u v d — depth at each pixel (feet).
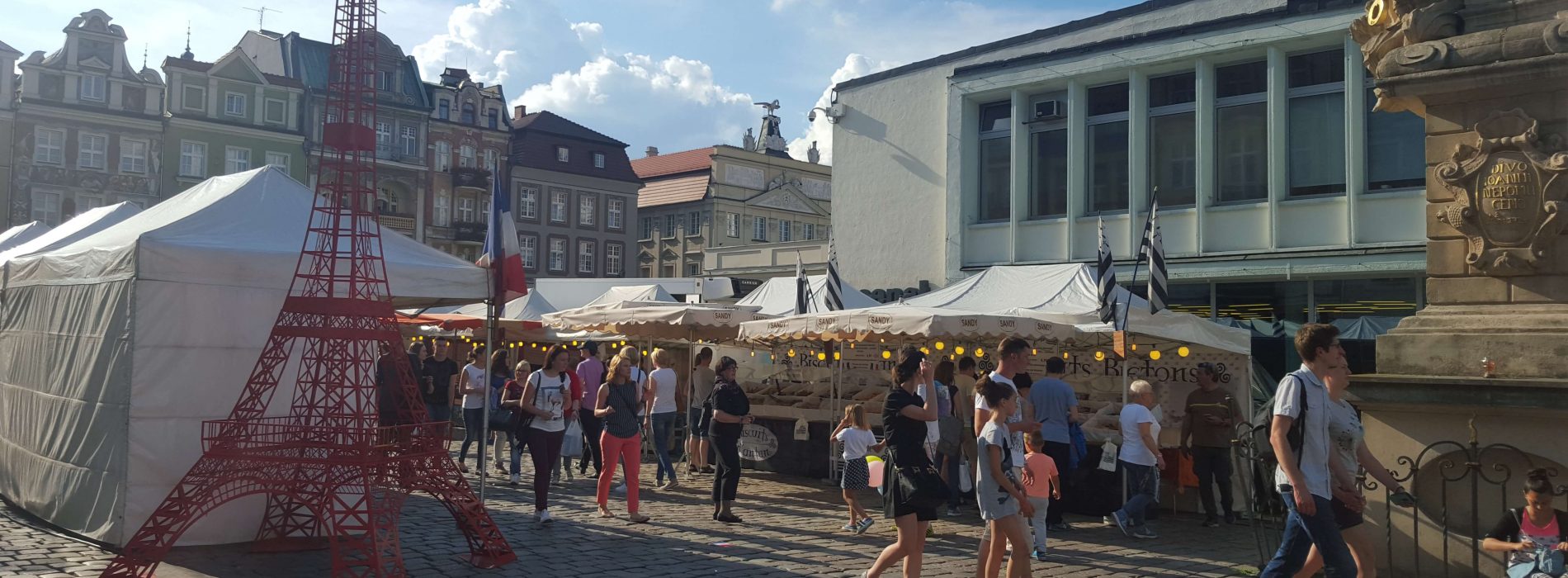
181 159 158.61
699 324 45.62
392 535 23.97
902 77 81.05
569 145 202.90
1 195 147.84
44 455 30.89
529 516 34.94
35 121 149.69
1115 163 69.56
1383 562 23.95
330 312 25.40
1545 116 23.38
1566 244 22.97
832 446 46.44
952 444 36.35
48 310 32.19
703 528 33.22
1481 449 22.16
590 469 50.57
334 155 26.63
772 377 58.08
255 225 29.86
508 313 71.67
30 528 29.84
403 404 28.12
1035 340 42.78
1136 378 44.47
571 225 201.57
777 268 100.89
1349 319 60.23
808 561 28.27
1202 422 37.06
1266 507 28.35
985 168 76.02
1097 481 37.88
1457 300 24.43
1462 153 24.17
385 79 180.24
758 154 222.28
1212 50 63.98
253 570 25.58
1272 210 62.18
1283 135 62.54
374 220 27.45
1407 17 25.21
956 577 26.48
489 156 192.03
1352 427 19.44
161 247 27.50
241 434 24.25
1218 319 64.85
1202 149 65.00
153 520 23.20
